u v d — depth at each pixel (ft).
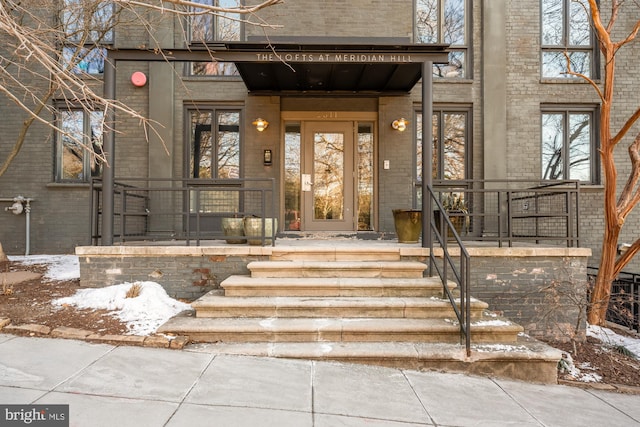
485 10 28.12
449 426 9.58
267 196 27.55
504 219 27.40
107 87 18.74
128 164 27.25
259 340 13.64
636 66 27.96
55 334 13.34
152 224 26.91
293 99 28.09
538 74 28.09
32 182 27.37
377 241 24.11
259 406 9.89
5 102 27.22
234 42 18.69
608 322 21.95
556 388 12.30
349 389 11.07
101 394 10.02
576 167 28.68
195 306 14.75
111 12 25.44
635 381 13.73
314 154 28.53
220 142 28.22
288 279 16.65
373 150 28.43
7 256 25.75
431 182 18.88
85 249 17.98
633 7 28.12
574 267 18.39
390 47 18.95
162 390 10.38
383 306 14.82
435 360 12.71
